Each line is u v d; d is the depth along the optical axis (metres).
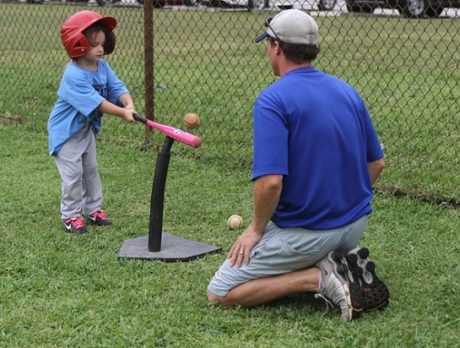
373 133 3.77
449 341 3.42
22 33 14.09
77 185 4.93
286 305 3.81
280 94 3.50
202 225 5.14
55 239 4.81
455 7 9.00
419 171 6.09
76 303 3.82
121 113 4.59
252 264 3.67
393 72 10.35
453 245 4.68
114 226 5.12
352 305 3.56
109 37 4.90
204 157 6.67
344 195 3.58
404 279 4.17
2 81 10.31
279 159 3.43
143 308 3.78
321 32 12.75
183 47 12.27
